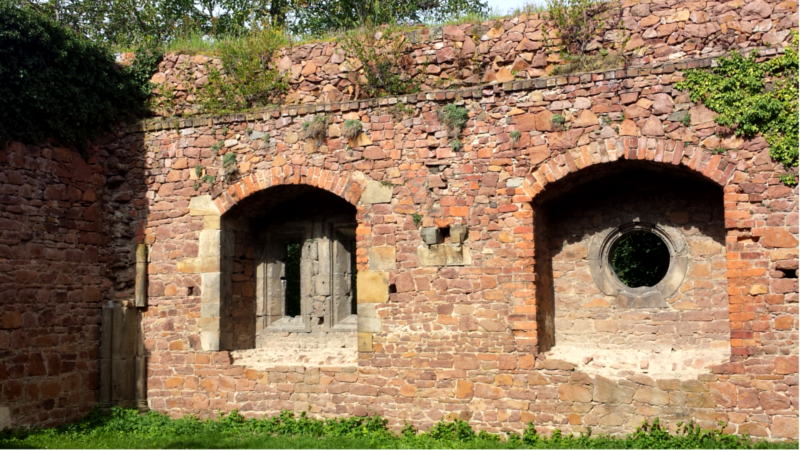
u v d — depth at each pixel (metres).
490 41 10.25
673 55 9.35
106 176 10.99
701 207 9.39
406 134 9.76
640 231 9.76
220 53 11.35
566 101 9.12
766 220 8.22
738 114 8.38
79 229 10.37
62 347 9.90
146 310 10.69
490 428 8.98
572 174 9.09
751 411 8.04
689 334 9.21
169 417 10.22
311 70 11.06
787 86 8.29
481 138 9.44
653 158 8.71
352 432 9.26
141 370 10.54
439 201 9.52
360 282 9.71
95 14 19.89
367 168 9.88
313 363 10.07
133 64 11.50
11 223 9.28
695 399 8.23
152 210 10.81
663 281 9.45
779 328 8.05
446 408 9.19
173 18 19.95
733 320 8.23
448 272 9.38
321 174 10.06
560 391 8.77
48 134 9.95
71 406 9.97
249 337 11.11
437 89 10.38
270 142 10.38
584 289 9.80
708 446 7.91
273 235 11.49
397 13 19.72
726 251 8.44
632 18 9.61
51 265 9.84
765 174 8.28
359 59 10.70
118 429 9.75
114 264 10.81
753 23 9.02
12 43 9.32
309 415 9.75
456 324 9.28
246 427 9.72
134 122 11.23
